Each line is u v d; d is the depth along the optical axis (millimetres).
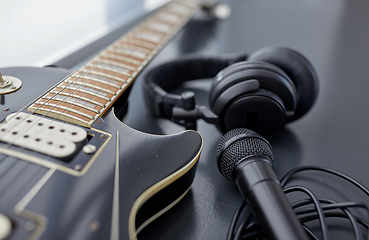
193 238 520
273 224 472
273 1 1465
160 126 653
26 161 488
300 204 519
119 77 608
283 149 621
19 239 442
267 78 561
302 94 602
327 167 587
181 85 755
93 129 532
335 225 528
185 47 966
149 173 498
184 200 553
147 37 738
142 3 1186
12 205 459
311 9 1352
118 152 511
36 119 528
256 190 490
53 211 460
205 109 587
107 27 979
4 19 680
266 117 572
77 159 498
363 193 561
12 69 595
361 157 613
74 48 824
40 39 748
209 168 592
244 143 523
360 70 830
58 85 579
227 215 539
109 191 480
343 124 670
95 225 459
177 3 1061
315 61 878
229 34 1080
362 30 1112
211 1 1160
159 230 525
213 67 726
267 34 1080
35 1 723
